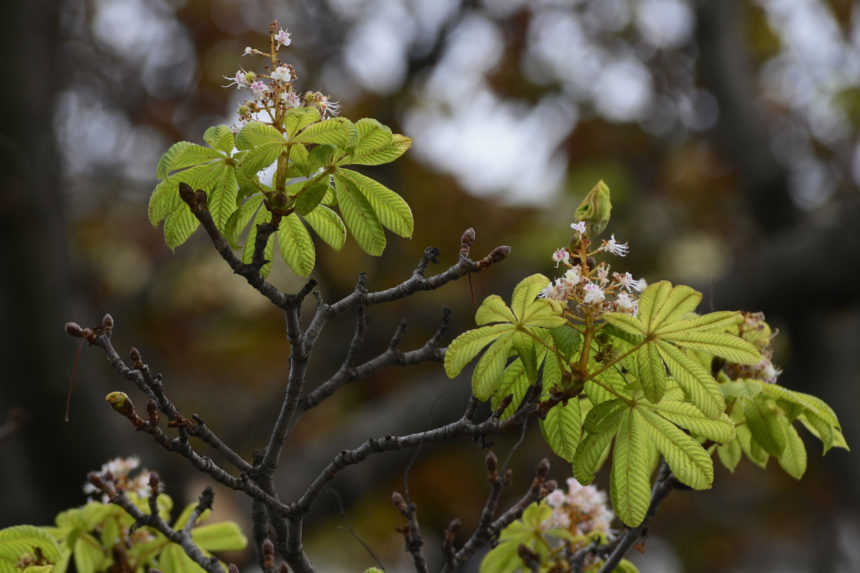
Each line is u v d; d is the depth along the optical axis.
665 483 2.63
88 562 2.96
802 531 13.30
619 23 13.61
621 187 12.08
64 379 6.12
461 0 12.05
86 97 11.52
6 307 6.09
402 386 9.49
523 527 2.95
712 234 12.45
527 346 2.26
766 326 2.67
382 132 2.16
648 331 2.17
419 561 2.64
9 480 6.07
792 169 11.22
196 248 11.12
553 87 13.51
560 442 2.42
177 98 12.18
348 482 7.09
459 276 2.29
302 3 12.52
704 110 13.35
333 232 2.49
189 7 12.00
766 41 13.75
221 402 10.03
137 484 2.96
